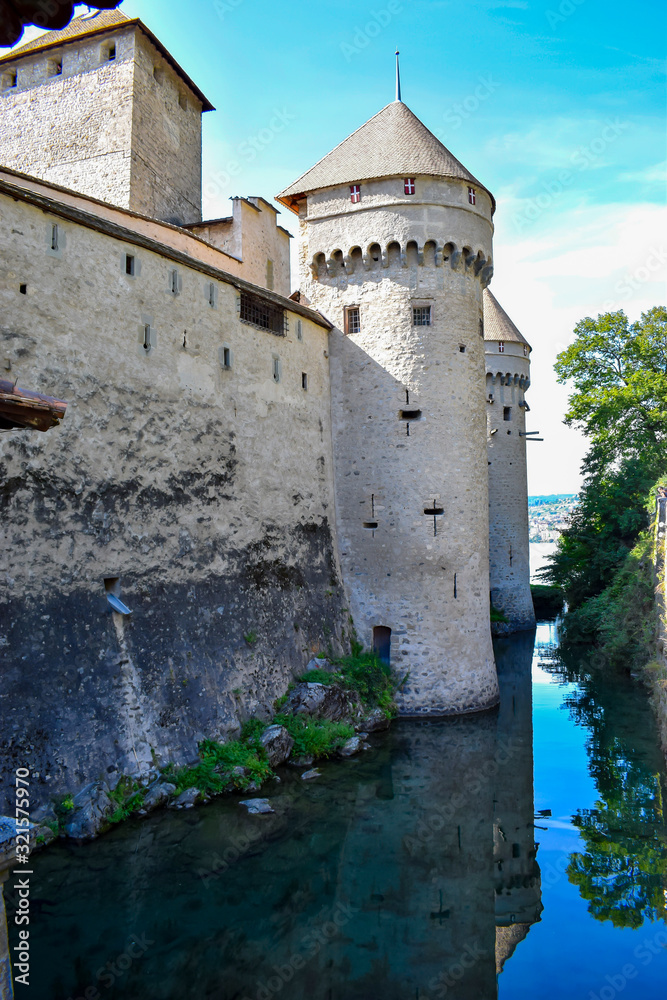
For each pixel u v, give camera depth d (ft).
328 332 80.07
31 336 43.11
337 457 79.25
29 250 43.50
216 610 57.16
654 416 117.80
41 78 83.71
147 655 49.24
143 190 80.74
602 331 122.01
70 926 34.09
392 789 54.03
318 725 61.21
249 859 42.06
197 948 33.76
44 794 39.96
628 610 95.45
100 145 79.82
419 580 74.43
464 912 38.70
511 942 36.22
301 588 69.92
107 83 79.82
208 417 58.70
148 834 42.93
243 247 83.41
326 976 33.14
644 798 53.62
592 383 124.36
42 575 42.60
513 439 144.46
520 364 146.00
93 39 80.84
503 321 145.89
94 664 44.91
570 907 39.83
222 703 54.90
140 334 51.98
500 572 141.49
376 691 70.95
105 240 49.47
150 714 48.21
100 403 47.91
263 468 65.87
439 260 76.43
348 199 78.23
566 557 143.84
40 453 43.14
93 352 47.65
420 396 75.56
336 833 46.42
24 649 40.60
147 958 32.71
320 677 66.03
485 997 31.50
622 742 66.13
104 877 37.96
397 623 74.69
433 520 74.79
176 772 48.24
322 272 80.64
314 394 76.13
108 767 43.93
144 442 51.60
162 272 54.65
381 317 77.10
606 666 99.86
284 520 68.69
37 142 83.30
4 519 40.47
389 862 43.42
